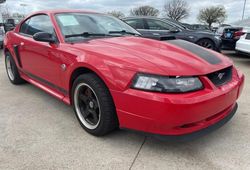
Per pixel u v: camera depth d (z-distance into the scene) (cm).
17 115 324
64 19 325
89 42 288
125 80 220
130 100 217
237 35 800
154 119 209
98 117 263
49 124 299
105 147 249
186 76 212
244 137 268
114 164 223
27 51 369
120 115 230
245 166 219
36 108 349
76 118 316
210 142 258
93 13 366
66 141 259
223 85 241
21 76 437
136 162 226
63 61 286
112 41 289
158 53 245
